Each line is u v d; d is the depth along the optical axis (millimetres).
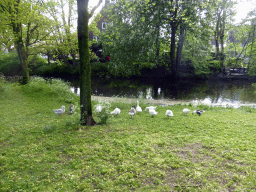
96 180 5254
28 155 6859
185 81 38562
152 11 24062
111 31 26016
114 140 8047
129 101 19016
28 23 21078
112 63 25328
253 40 42031
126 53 23750
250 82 38719
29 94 18844
